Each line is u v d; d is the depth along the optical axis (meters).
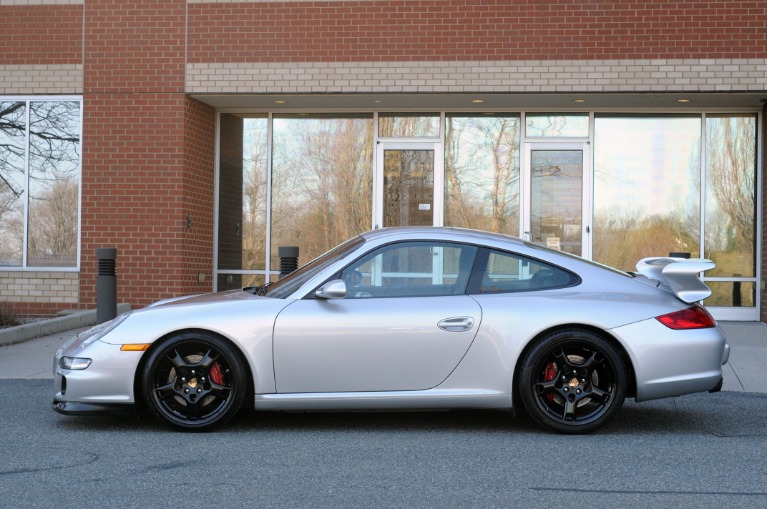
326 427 6.34
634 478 4.91
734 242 13.41
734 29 12.10
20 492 4.57
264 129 14.07
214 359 6.01
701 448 5.68
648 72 12.20
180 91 12.83
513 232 13.71
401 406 5.97
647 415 6.85
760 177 13.23
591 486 4.74
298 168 14.04
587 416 6.02
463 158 13.82
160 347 5.97
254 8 12.73
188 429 6.05
